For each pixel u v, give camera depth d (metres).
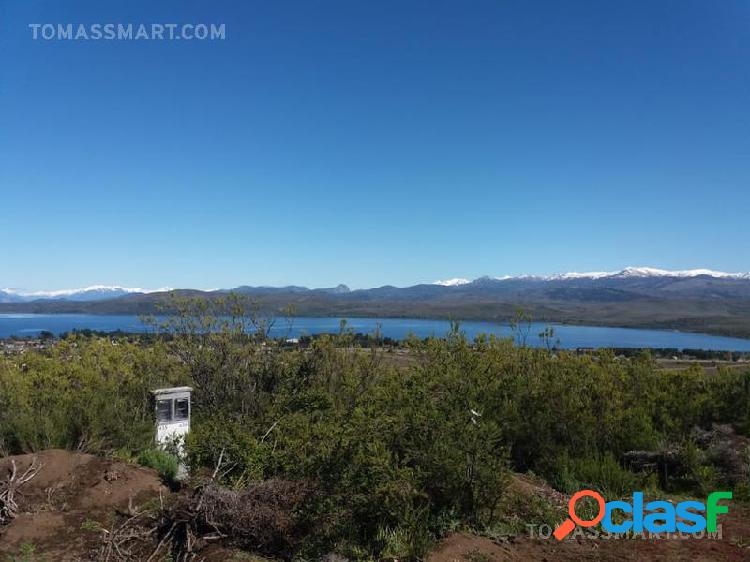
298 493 4.76
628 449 7.85
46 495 5.18
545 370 9.02
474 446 5.28
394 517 4.81
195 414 8.07
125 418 7.20
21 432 6.44
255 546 4.53
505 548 4.86
